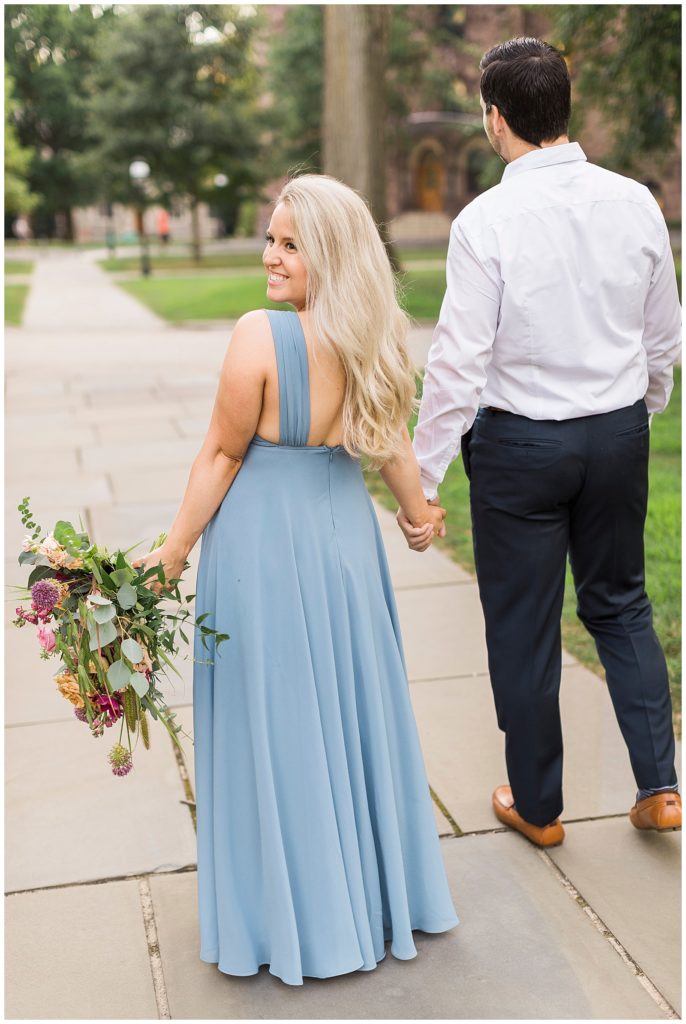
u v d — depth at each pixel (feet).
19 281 97.71
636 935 7.83
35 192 172.24
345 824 7.22
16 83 160.35
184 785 10.19
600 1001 7.18
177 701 11.98
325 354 6.66
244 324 6.69
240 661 7.11
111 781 10.28
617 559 8.42
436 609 14.66
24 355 44.60
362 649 7.27
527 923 8.00
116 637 6.73
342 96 50.52
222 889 7.38
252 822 7.33
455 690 12.08
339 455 7.09
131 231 222.48
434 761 10.46
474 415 7.82
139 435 27.17
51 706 12.00
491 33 120.26
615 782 10.01
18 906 8.35
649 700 8.60
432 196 141.90
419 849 7.73
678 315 8.32
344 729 7.28
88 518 19.19
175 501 20.31
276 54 113.39
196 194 126.21
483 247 7.50
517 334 7.66
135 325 58.39
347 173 50.98
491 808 9.59
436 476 7.98
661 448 22.58
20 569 16.57
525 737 8.54
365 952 7.41
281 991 7.39
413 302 53.93
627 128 39.06
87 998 7.35
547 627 8.34
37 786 10.19
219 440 6.86
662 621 13.50
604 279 7.61
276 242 6.69
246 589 6.97
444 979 7.45
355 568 7.20
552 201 7.54
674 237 89.97
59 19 158.61
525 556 8.13
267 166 125.49
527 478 7.90
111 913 8.27
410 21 111.45
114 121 121.19
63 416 30.12
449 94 122.72
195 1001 7.31
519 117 7.59
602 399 7.82
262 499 6.94
